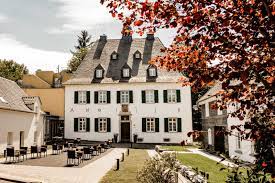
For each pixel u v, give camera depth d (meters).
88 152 23.42
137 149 32.81
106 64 42.06
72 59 65.44
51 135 42.56
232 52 4.89
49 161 22.23
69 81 40.84
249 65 4.68
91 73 41.44
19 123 28.80
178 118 38.69
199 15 4.69
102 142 38.12
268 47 4.76
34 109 32.12
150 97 39.34
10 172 17.03
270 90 4.76
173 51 5.49
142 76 39.97
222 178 13.72
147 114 39.12
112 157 24.97
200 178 11.05
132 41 43.97
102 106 39.81
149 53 42.25
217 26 4.78
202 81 4.86
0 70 71.88
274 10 4.27
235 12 4.67
